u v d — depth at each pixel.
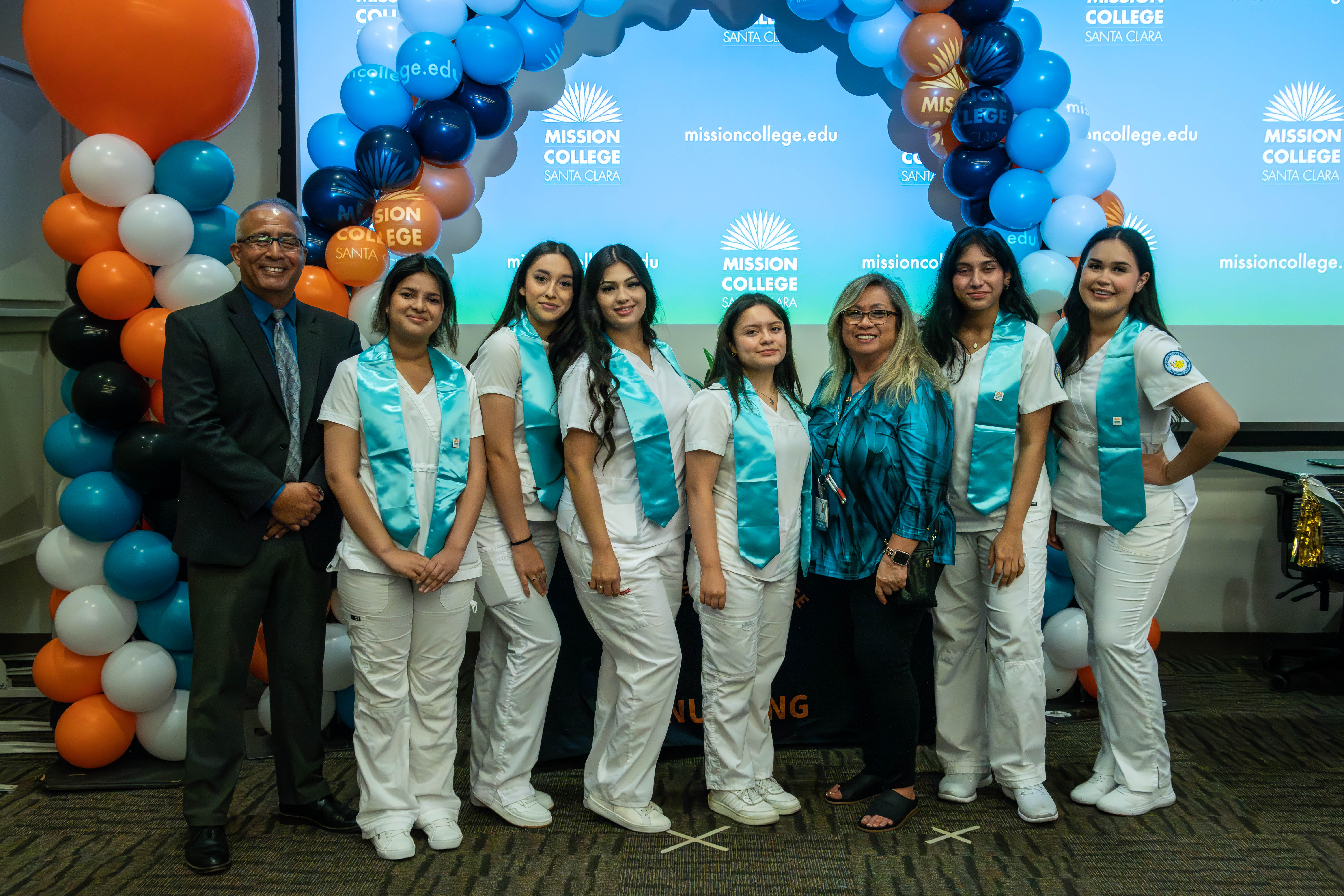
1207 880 2.20
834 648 3.00
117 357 2.75
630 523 2.40
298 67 3.47
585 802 2.57
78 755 2.74
